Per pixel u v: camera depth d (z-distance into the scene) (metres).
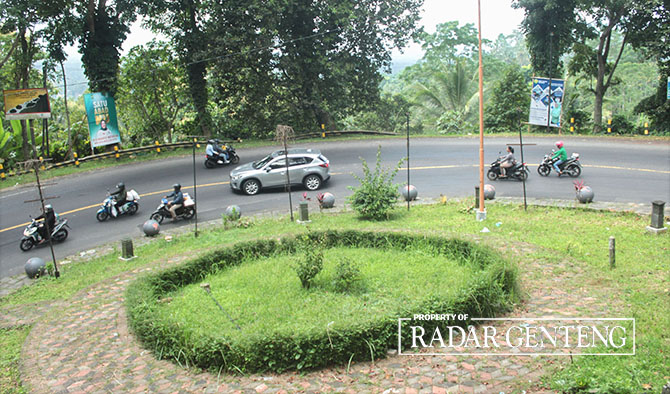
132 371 7.79
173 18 30.62
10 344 9.67
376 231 13.33
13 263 15.36
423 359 7.36
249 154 28.92
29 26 24.52
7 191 22.95
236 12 28.66
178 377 7.46
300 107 33.59
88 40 27.81
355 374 7.11
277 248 13.15
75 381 7.62
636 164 21.88
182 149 30.98
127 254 14.73
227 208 17.89
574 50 31.56
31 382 7.74
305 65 32.53
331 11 29.88
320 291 10.19
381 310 8.90
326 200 18.86
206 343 7.62
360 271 11.05
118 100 32.56
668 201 16.69
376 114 41.53
